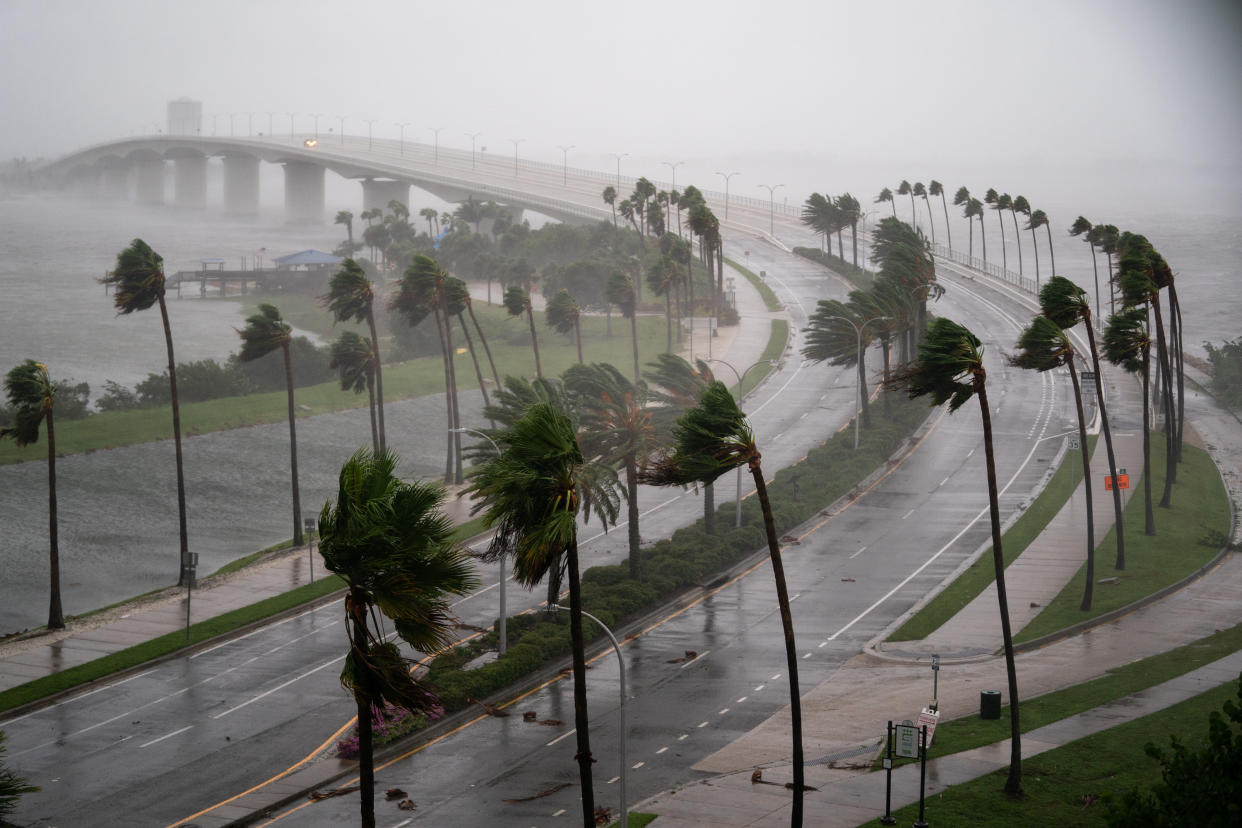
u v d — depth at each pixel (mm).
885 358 114250
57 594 65875
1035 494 91438
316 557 80625
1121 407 121938
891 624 64000
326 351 150250
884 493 93375
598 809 41531
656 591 68062
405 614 27906
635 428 68375
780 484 93312
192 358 177000
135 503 99125
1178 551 76750
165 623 65750
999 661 57438
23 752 47969
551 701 53531
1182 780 28500
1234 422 121125
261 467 111562
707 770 45094
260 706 53031
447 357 102188
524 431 31859
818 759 45812
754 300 184875
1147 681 52750
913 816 39906
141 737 49531
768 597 69375
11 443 112000
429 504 28625
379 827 40438
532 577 31156
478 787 43969
